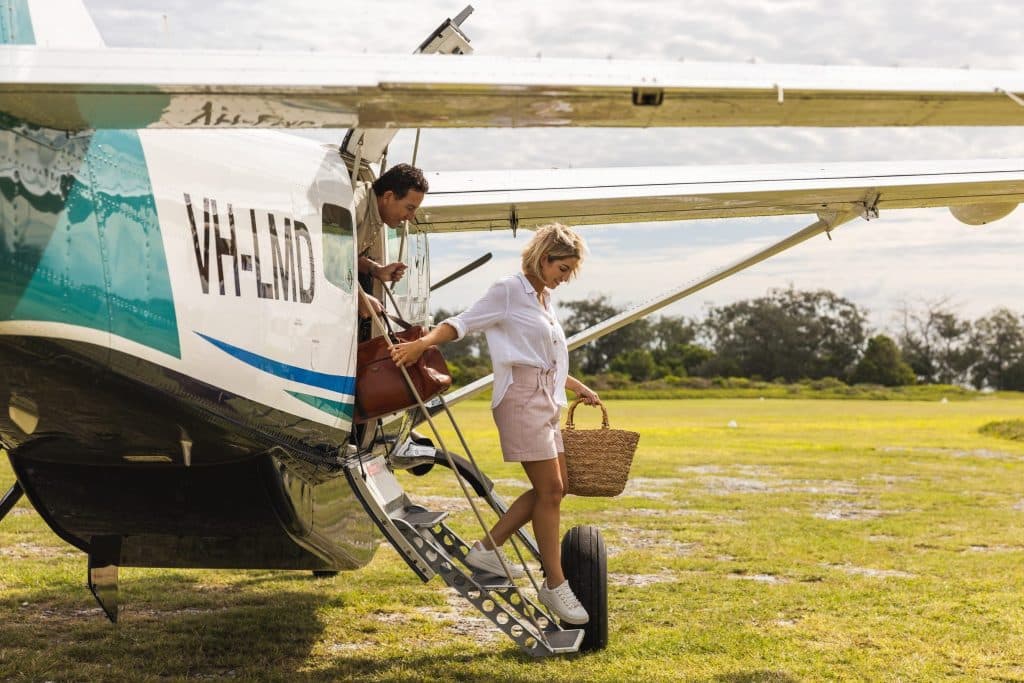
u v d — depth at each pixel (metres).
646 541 7.83
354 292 4.00
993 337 84.75
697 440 20.48
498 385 4.07
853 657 4.66
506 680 4.30
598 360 79.69
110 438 3.45
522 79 2.37
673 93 2.44
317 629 5.16
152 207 3.04
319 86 2.35
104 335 2.88
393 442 5.15
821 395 61.41
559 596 4.32
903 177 5.86
